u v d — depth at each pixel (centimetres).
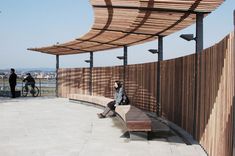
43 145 891
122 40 1517
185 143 892
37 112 1585
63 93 2461
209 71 760
